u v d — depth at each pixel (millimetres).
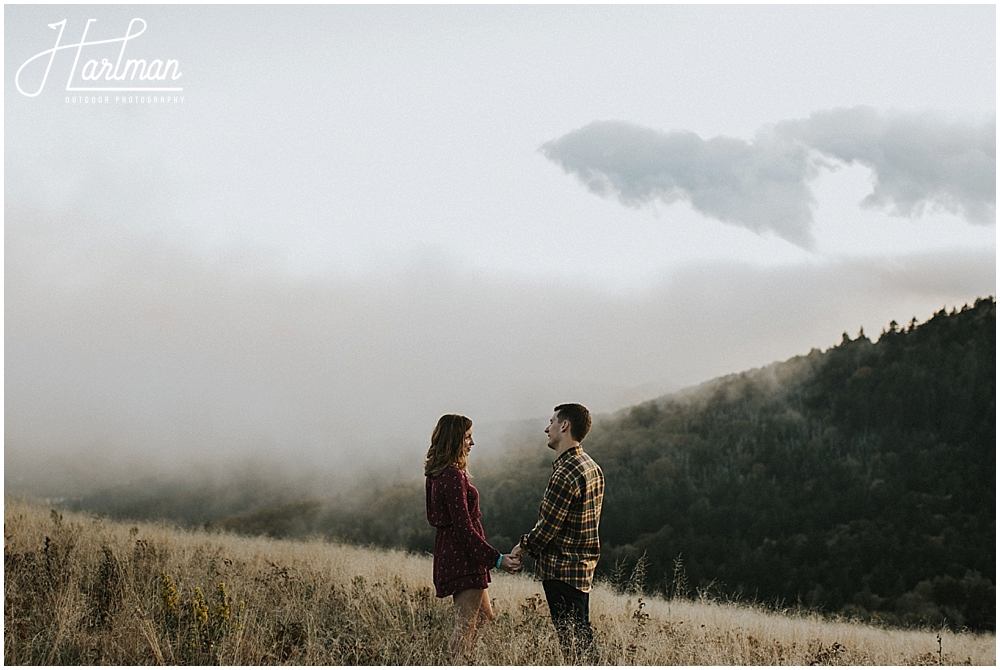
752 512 68062
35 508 9078
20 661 4184
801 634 6461
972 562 57094
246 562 7465
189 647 4340
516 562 4508
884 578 55625
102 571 5594
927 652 7004
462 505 4488
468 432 4695
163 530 9781
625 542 67062
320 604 5613
